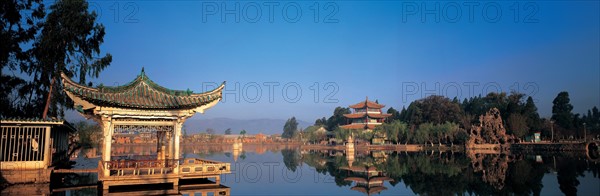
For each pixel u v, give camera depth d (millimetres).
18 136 23969
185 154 90188
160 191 22828
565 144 81375
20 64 34219
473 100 138750
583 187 28531
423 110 129875
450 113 122500
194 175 24734
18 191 22234
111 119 23125
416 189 29750
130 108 23266
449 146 106000
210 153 97125
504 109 110938
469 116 117625
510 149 92875
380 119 145875
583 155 69875
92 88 22609
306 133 162875
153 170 23672
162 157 27281
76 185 27031
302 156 81188
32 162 24094
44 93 35844
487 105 129000
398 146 114125
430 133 108562
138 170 22781
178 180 23938
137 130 24219
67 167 33688
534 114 106188
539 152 82562
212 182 26875
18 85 34500
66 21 33719
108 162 22219
